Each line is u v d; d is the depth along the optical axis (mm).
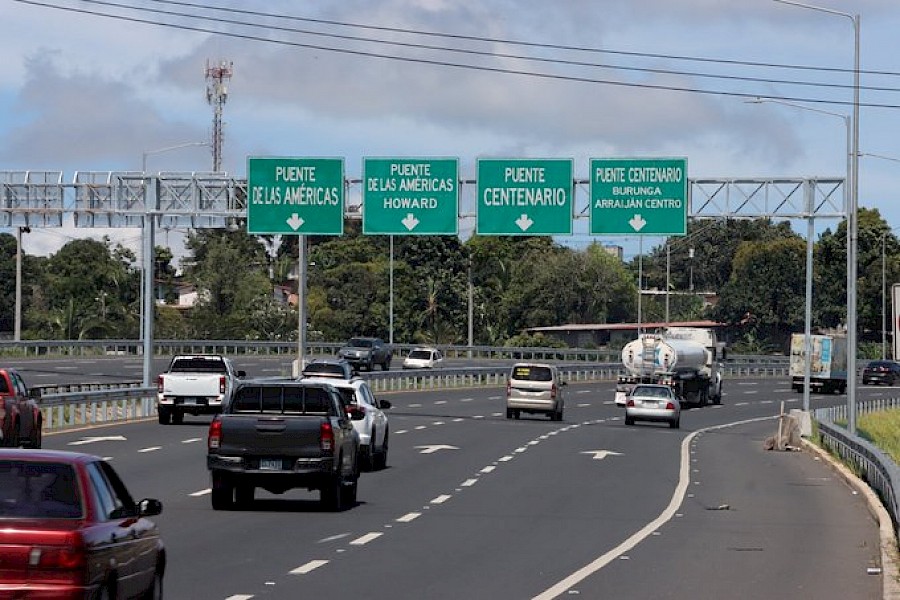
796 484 53500
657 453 70438
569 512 41844
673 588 26938
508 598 25312
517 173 87125
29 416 55406
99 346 153625
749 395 144750
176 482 48344
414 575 28109
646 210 86125
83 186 91000
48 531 17828
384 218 88188
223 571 28109
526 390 98500
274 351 167250
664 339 122812
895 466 40406
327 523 37594
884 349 188250
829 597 26094
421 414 99250
